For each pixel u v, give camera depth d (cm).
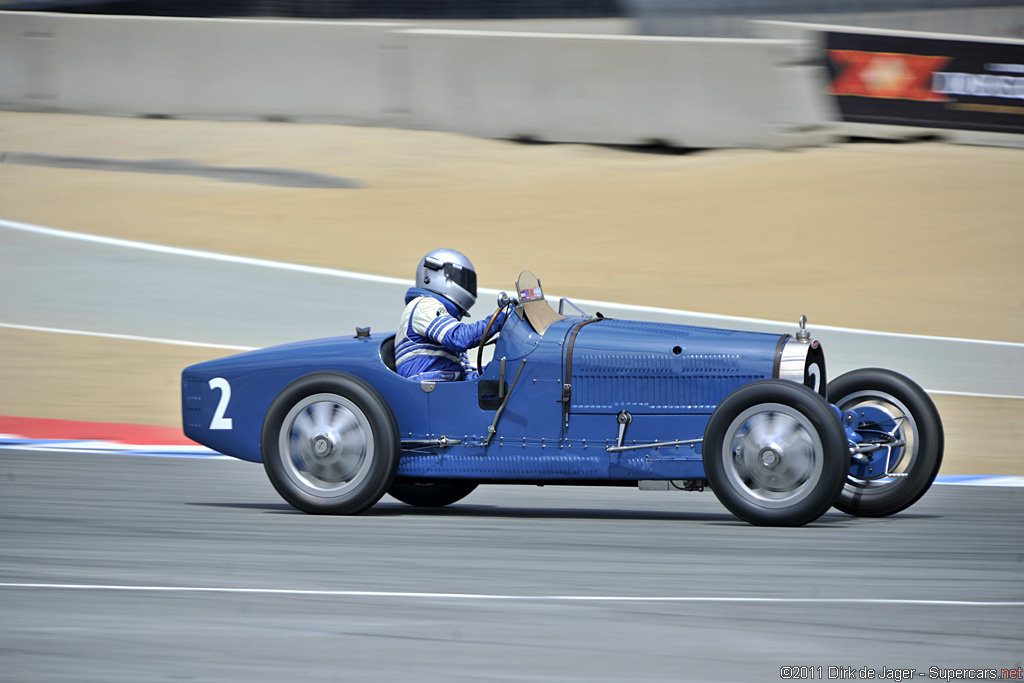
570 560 1858
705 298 5816
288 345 2539
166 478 2834
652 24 10806
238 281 5875
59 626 1431
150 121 8931
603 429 2272
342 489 2302
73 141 8525
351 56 8706
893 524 2261
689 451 2228
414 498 2619
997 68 8681
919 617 1502
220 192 7556
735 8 10906
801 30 8619
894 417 2414
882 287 6112
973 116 8644
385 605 1548
